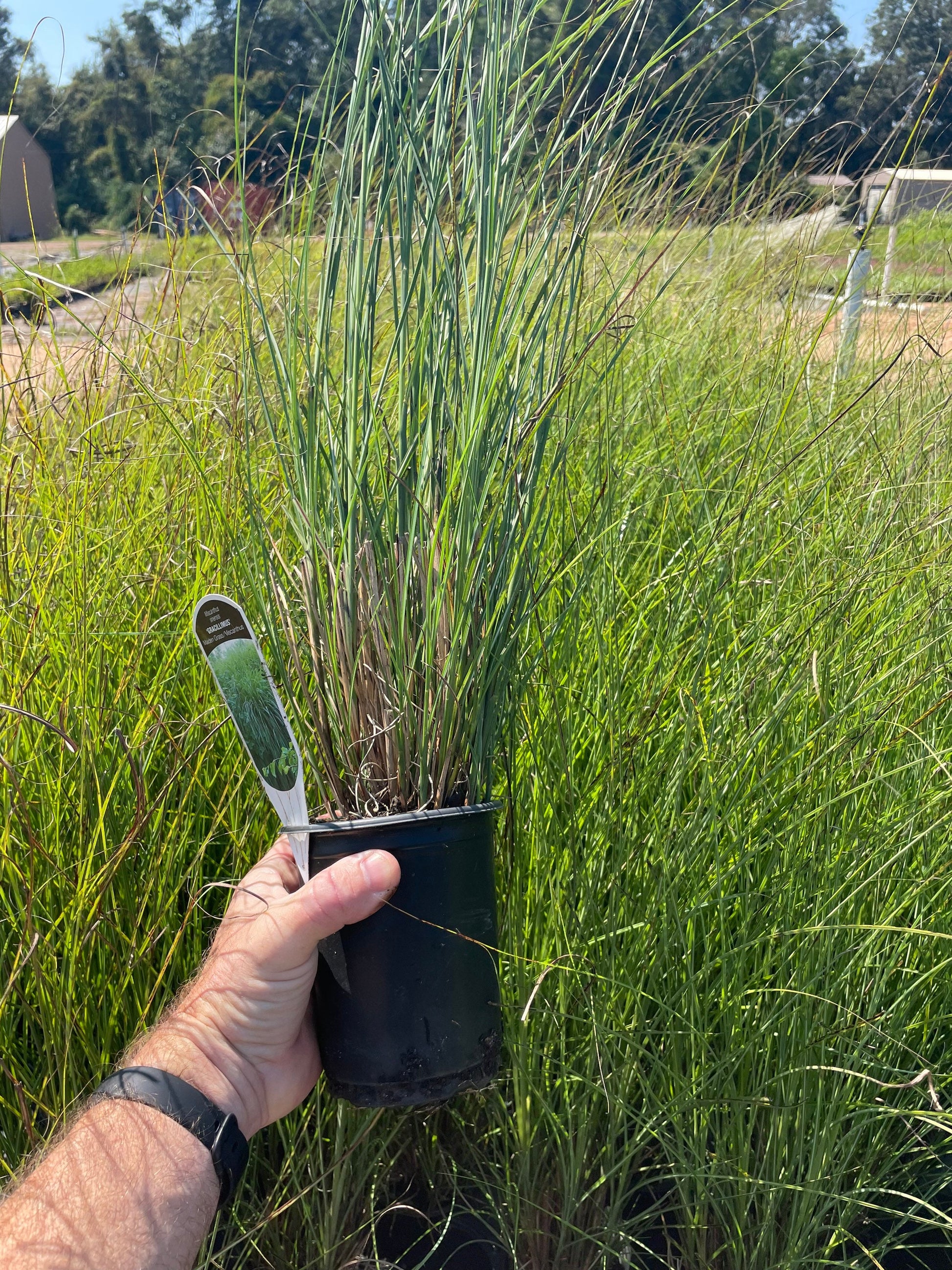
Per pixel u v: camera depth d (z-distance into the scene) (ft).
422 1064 3.39
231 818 4.87
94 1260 2.91
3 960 4.27
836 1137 4.01
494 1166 4.42
